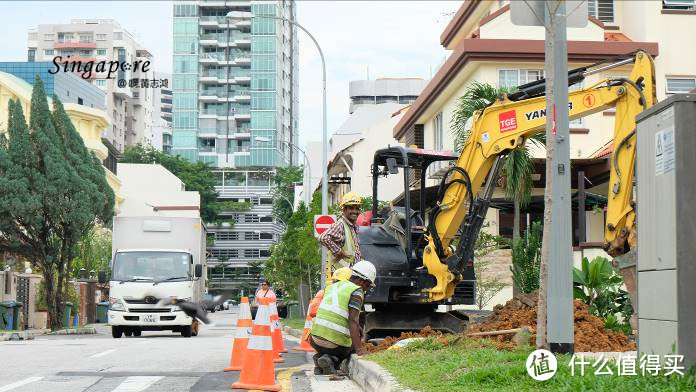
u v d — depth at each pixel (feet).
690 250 25.00
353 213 45.47
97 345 64.08
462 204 51.96
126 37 503.61
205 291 101.91
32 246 113.39
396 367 32.58
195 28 480.23
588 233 89.92
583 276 55.31
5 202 108.47
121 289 86.48
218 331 112.16
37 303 129.18
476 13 111.34
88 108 199.72
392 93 301.63
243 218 439.63
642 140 28.14
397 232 53.52
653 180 27.09
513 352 33.37
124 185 319.06
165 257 89.15
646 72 45.47
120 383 36.17
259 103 478.18
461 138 78.59
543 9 32.42
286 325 113.70
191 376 39.34
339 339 38.42
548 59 31.96
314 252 124.57
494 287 80.53
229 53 484.33
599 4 101.45
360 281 38.47
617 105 45.98
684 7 95.91
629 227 43.98
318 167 272.51
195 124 477.36
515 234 77.00
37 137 111.65
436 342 38.19
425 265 51.70
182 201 321.11
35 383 36.04
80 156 119.03
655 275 26.76
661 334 26.20
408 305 53.78
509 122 50.65
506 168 74.84
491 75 91.91
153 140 538.47
